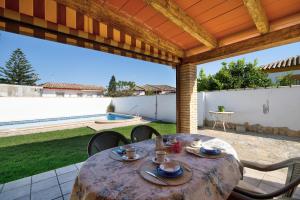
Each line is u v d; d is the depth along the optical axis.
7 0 2.20
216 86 12.13
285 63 8.33
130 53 4.16
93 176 1.65
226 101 8.87
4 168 4.08
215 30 3.86
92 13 2.98
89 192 1.41
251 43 3.92
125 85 39.09
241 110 8.34
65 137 7.37
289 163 2.18
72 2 2.73
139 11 3.26
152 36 4.12
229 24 3.60
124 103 17.09
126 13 3.33
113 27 3.31
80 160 4.57
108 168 1.83
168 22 3.64
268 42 3.64
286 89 6.99
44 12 2.48
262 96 7.66
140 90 27.72
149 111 14.16
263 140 6.41
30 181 3.38
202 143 2.78
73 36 2.94
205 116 9.77
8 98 11.94
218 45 4.42
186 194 1.37
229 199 1.96
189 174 1.64
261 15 2.88
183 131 5.60
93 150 2.78
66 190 3.07
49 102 14.05
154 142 2.90
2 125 11.01
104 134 3.05
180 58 5.45
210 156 2.13
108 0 2.95
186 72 5.43
